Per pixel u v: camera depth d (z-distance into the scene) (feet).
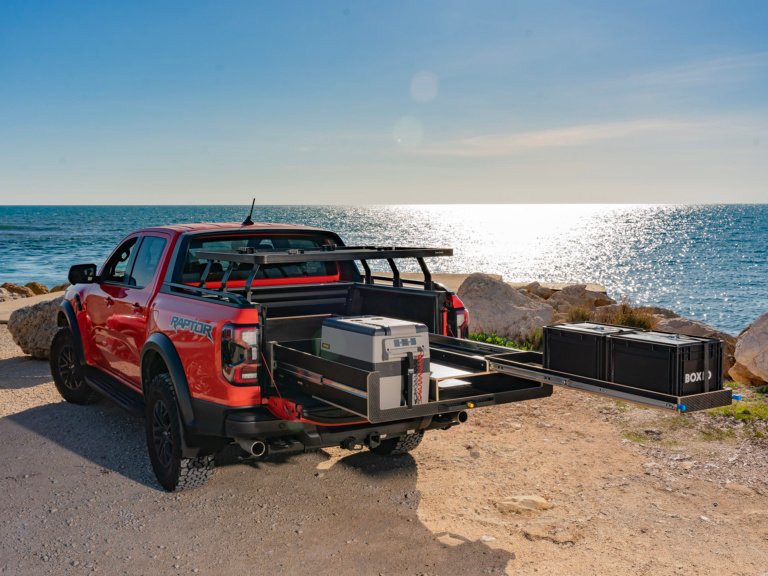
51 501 16.49
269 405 14.78
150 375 18.65
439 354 16.55
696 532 14.64
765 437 20.24
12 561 13.57
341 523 15.24
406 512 15.81
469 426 22.38
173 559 13.60
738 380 28.12
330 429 14.49
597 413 23.39
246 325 14.79
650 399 12.19
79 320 23.88
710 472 18.02
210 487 17.33
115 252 22.82
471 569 13.14
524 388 15.53
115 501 16.47
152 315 18.31
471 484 17.53
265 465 18.89
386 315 19.08
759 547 13.92
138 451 20.11
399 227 552.41
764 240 327.67
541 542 14.28
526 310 38.88
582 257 242.37
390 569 13.15
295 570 13.12
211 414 15.35
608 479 17.76
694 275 163.53
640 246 304.91
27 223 531.09
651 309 55.42
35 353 34.35
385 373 13.23
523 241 371.97
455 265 205.05
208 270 17.79
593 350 13.41
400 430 15.19
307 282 20.93
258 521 15.33
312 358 14.01
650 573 12.94
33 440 21.21
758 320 27.94
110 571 13.14
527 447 20.30
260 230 19.90
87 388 25.02
